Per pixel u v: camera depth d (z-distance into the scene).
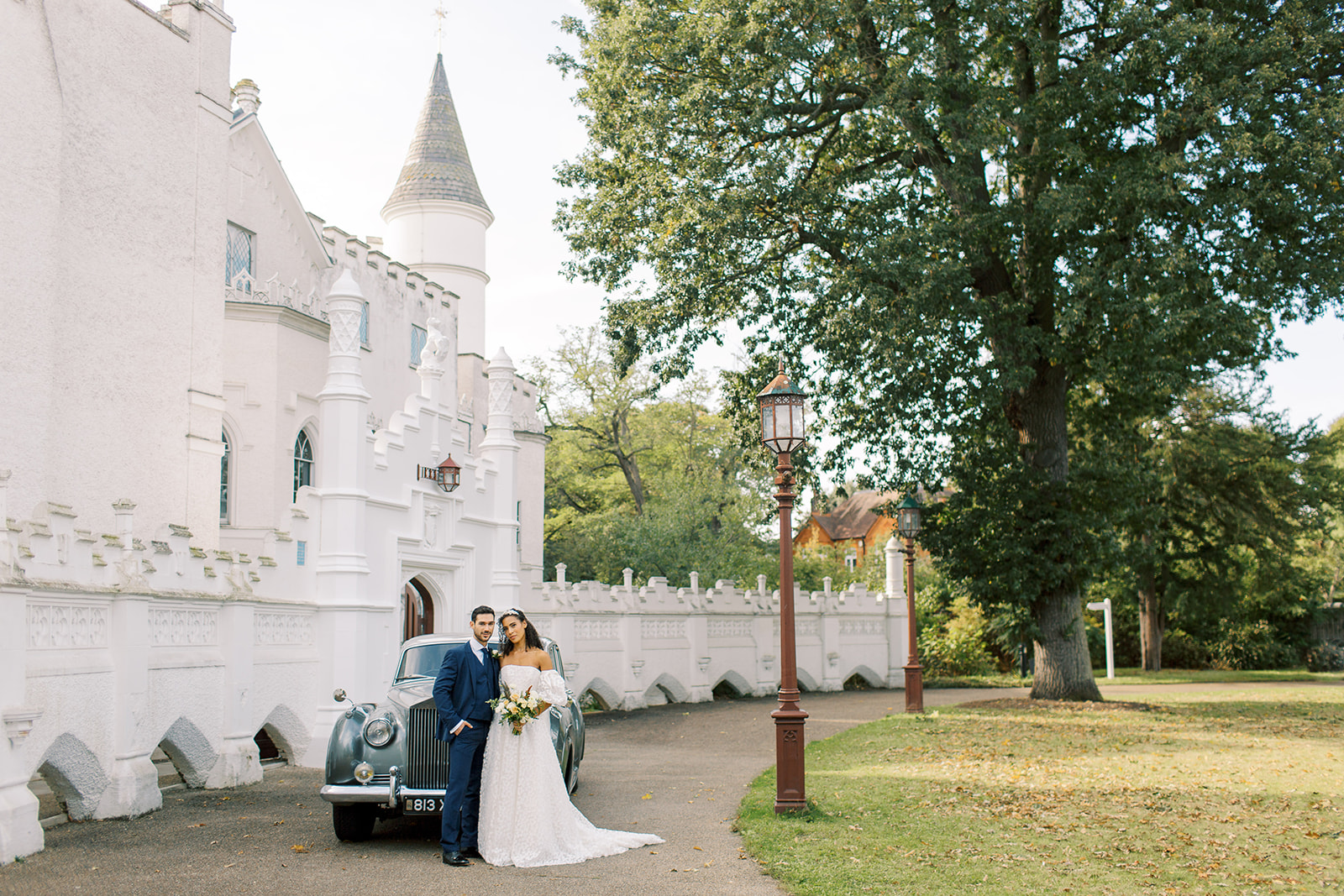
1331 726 17.52
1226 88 17.28
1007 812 9.49
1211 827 8.81
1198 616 39.72
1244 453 37.12
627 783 11.70
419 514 17.08
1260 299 18.28
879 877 6.96
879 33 20.59
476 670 7.78
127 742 9.77
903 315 18.08
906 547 20.61
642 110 19.16
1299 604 42.69
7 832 7.59
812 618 29.14
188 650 11.34
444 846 7.52
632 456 48.12
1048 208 17.66
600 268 21.80
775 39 17.95
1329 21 17.95
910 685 20.03
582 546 41.66
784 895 6.59
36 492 12.41
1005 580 21.05
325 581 14.72
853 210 20.67
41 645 8.77
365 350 24.92
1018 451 22.34
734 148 20.53
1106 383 22.89
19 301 12.26
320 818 9.59
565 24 21.84
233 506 19.45
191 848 8.12
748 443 23.42
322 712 14.38
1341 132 16.75
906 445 22.50
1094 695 21.92
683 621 25.58
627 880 7.00
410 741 8.30
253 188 21.86
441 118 37.09
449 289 35.41
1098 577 22.36
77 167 13.91
